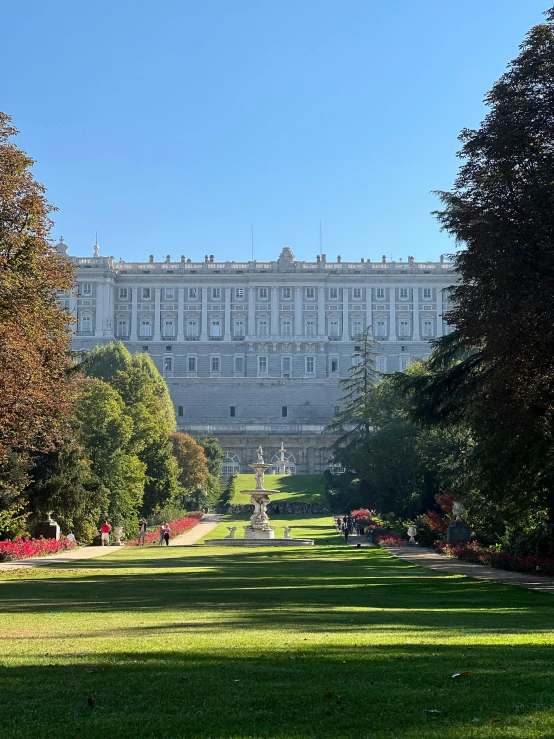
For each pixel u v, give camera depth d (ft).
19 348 107.14
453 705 30.99
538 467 110.73
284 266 564.30
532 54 106.63
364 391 393.09
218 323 561.84
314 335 558.56
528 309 93.20
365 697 32.42
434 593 87.35
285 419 544.21
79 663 40.04
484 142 106.83
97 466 225.76
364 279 562.25
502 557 124.67
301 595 81.56
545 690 33.45
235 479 429.79
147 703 31.78
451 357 147.33
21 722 29.32
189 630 53.21
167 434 307.99
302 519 337.93
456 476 170.19
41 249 123.75
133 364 413.18
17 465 155.94
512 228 99.30
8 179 119.34
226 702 31.86
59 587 92.48
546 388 102.27
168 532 220.43
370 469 253.03
